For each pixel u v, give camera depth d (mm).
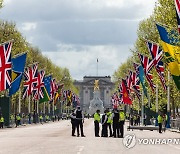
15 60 68500
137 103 103812
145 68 64250
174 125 73000
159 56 59062
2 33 96000
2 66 59875
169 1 61969
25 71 85938
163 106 95438
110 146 33750
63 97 179250
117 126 48031
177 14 43812
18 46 98000
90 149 30781
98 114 49562
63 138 45031
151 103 95375
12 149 30719
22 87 99812
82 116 49312
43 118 133875
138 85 82625
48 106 149750
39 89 91000
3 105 84875
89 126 91000
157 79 74375
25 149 30688
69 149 30562
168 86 73125
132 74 82812
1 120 77938
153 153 27391
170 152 28062
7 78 60031
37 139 43031
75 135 50625
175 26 60219
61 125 95875
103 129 49094
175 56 48625
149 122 95875
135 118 94375
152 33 86312
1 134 53844
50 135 51375
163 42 49656
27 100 129375
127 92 89500
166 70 71625
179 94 72812
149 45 59344
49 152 28125
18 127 83250
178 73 48562
